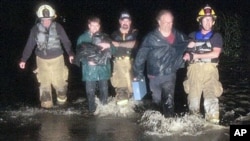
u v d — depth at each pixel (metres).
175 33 6.54
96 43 7.25
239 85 9.04
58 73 7.71
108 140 5.92
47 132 6.31
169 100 6.60
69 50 7.67
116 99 7.52
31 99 8.32
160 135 6.07
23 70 11.08
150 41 6.47
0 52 13.68
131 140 5.89
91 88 7.28
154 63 6.52
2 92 8.88
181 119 6.57
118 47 7.38
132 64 7.30
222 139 5.86
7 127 6.57
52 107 7.70
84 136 6.11
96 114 7.20
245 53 12.32
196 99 6.74
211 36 6.54
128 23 7.32
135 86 6.72
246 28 12.60
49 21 7.52
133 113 7.19
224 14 13.09
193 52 6.55
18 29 16.62
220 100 7.87
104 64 7.26
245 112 7.14
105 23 17.36
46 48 7.55
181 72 10.10
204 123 6.46
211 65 6.61
